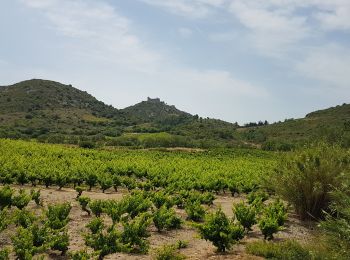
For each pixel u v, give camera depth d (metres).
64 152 49.31
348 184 9.91
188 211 16.03
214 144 97.12
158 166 38.28
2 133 90.06
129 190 26.23
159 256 9.98
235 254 10.58
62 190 25.38
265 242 11.28
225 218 11.49
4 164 27.67
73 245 11.63
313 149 15.88
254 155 72.44
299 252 9.27
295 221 15.13
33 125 140.12
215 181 26.86
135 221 11.62
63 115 176.00
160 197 17.62
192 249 11.55
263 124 198.25
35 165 29.97
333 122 129.25
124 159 49.72
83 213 16.67
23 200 15.66
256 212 15.15
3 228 11.50
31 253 9.30
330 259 8.34
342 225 8.48
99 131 134.25
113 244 10.04
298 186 15.19
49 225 11.96
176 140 95.94
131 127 164.38
